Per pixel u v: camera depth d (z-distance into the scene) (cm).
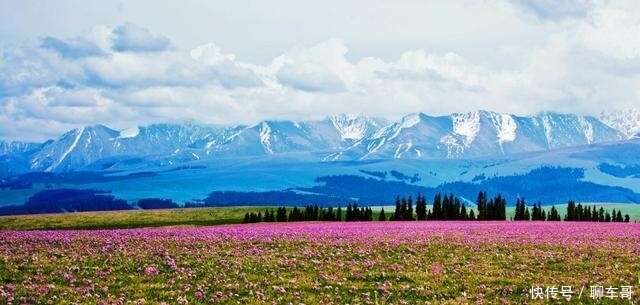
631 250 4316
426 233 5897
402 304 2756
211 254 4062
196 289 2959
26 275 3272
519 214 14588
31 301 2677
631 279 3266
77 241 4906
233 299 2783
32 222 13350
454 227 7312
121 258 3875
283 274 3366
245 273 3381
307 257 3991
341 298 2853
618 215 14638
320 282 3162
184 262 3700
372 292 2989
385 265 3675
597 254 4122
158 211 17788
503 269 3556
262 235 5575
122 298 2731
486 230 6494
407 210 14475
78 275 3300
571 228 6981
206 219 14650
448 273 3438
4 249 4312
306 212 14312
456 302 2769
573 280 3253
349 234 5744
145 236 5419
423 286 3105
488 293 2970
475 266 3634
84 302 2678
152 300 2733
